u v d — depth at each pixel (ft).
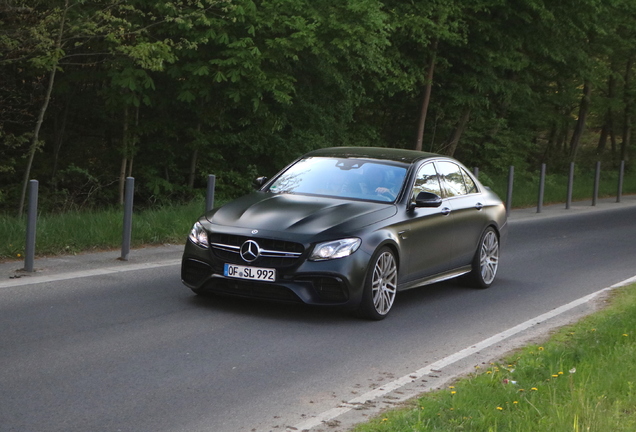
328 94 69.00
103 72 57.06
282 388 19.10
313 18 57.52
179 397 17.99
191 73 55.67
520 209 71.41
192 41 54.08
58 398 17.40
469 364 21.91
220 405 17.63
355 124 81.51
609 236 53.78
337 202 27.76
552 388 17.94
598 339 23.22
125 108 59.62
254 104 56.13
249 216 26.45
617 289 34.09
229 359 21.22
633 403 17.04
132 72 53.06
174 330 23.72
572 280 36.68
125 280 30.30
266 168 69.56
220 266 25.79
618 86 125.39
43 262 32.86
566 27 85.56
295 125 69.46
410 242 28.09
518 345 24.23
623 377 18.75
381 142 87.04
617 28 108.88
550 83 106.32
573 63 93.91
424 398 18.16
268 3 54.90
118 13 53.06
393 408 17.78
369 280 25.98
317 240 25.27
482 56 83.05
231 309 26.71
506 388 18.02
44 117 64.23
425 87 81.35
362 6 58.59
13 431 15.38
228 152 68.28
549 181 89.40
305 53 61.57
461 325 26.86
